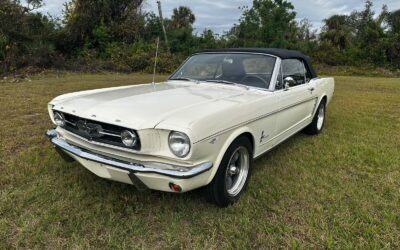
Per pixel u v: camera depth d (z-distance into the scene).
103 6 24.73
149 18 29.39
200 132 2.51
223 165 2.91
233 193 3.21
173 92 3.49
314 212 3.06
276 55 4.07
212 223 2.84
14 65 18.14
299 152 4.72
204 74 4.28
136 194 3.27
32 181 3.49
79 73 19.28
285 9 35.28
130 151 2.61
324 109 5.96
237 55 4.26
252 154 3.41
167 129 2.48
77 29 23.72
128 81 14.46
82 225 2.75
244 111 3.09
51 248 2.48
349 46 36.28
